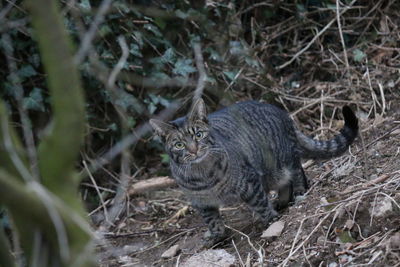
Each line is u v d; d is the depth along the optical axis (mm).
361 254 7648
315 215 8695
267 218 9453
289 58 14516
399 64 13594
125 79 12273
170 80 12703
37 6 4156
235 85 13586
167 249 10109
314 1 14820
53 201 4430
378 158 10109
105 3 4938
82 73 11633
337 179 10039
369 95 13062
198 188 9234
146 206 11719
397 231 7789
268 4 14406
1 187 4230
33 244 4750
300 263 8031
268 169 9914
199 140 9023
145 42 12805
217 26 13523
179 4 12961
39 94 11734
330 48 14492
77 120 4410
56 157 4523
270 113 10219
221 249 9211
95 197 12117
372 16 14758
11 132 4730
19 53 11750
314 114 13102
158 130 9445
